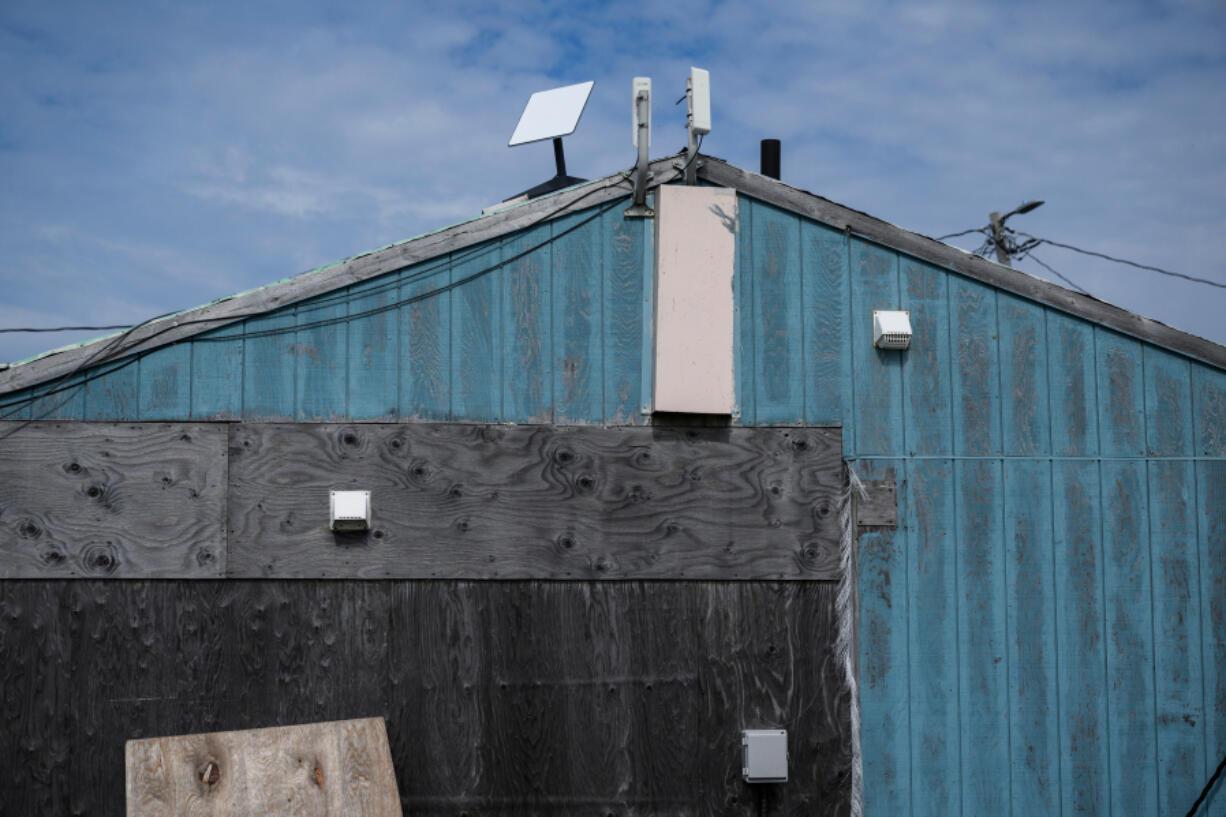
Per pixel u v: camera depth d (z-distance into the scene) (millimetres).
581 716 5301
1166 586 5539
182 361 5270
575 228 5523
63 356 5184
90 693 5094
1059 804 5406
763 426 5488
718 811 5305
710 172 5598
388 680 5230
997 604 5488
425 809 5195
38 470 5137
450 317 5426
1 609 5082
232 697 5148
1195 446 5621
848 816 5340
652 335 5484
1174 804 5434
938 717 5422
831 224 5613
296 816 4848
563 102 6258
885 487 5508
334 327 5363
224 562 5180
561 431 5398
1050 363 5629
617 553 5359
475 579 5297
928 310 5625
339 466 5273
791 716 5371
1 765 5027
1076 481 5574
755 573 5406
